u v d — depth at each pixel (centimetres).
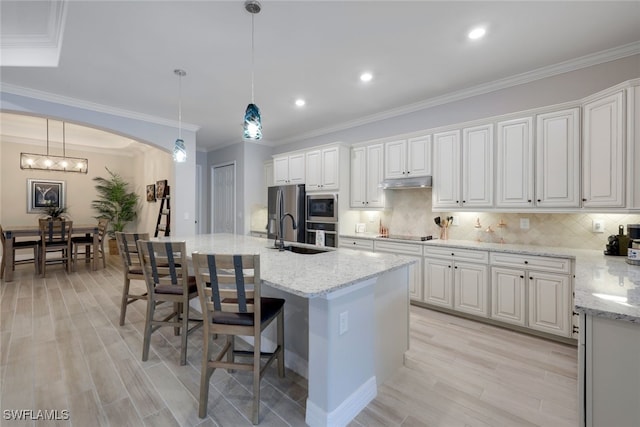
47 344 253
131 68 302
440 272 340
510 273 290
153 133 466
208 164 708
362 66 297
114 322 301
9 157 608
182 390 193
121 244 291
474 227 363
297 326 216
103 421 165
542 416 173
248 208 604
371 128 460
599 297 135
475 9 212
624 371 116
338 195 445
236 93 367
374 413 175
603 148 240
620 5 206
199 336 273
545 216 313
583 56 274
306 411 167
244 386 199
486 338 277
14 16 252
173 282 229
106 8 211
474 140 330
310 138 557
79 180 691
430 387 200
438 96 372
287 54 275
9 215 607
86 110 402
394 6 209
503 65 293
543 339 275
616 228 272
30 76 320
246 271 184
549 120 281
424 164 371
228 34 243
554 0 202
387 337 210
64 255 548
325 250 283
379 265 198
